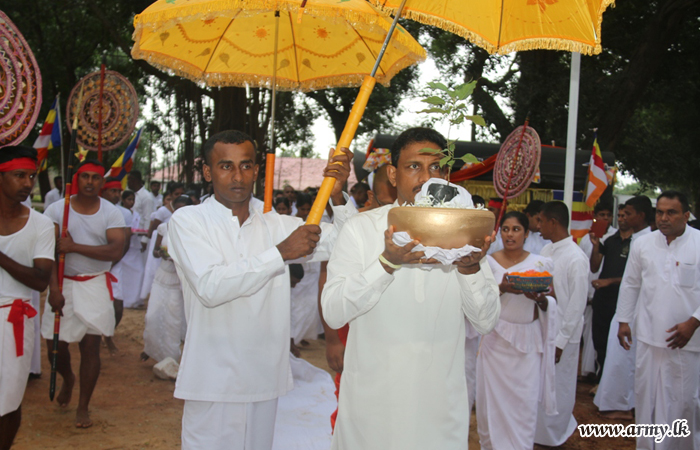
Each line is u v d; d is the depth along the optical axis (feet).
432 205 6.54
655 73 57.11
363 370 7.58
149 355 22.20
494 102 50.11
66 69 66.08
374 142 29.04
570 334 15.67
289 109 66.39
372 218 8.07
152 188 46.42
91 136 17.48
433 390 7.45
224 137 9.48
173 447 15.30
